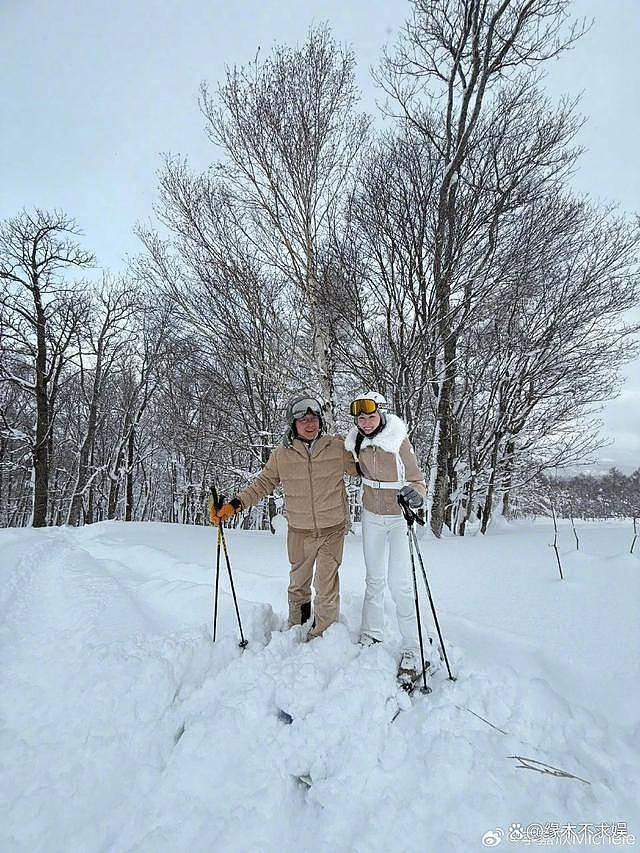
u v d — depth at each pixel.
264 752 2.43
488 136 8.22
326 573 3.39
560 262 9.77
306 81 8.38
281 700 2.73
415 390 8.34
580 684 2.91
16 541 7.14
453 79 8.53
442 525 9.04
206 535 7.88
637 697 2.73
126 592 4.65
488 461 11.80
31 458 19.09
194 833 2.04
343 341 8.83
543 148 7.93
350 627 3.64
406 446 3.21
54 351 18.59
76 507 20.67
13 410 21.50
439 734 2.46
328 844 1.97
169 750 2.51
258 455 12.20
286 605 4.18
